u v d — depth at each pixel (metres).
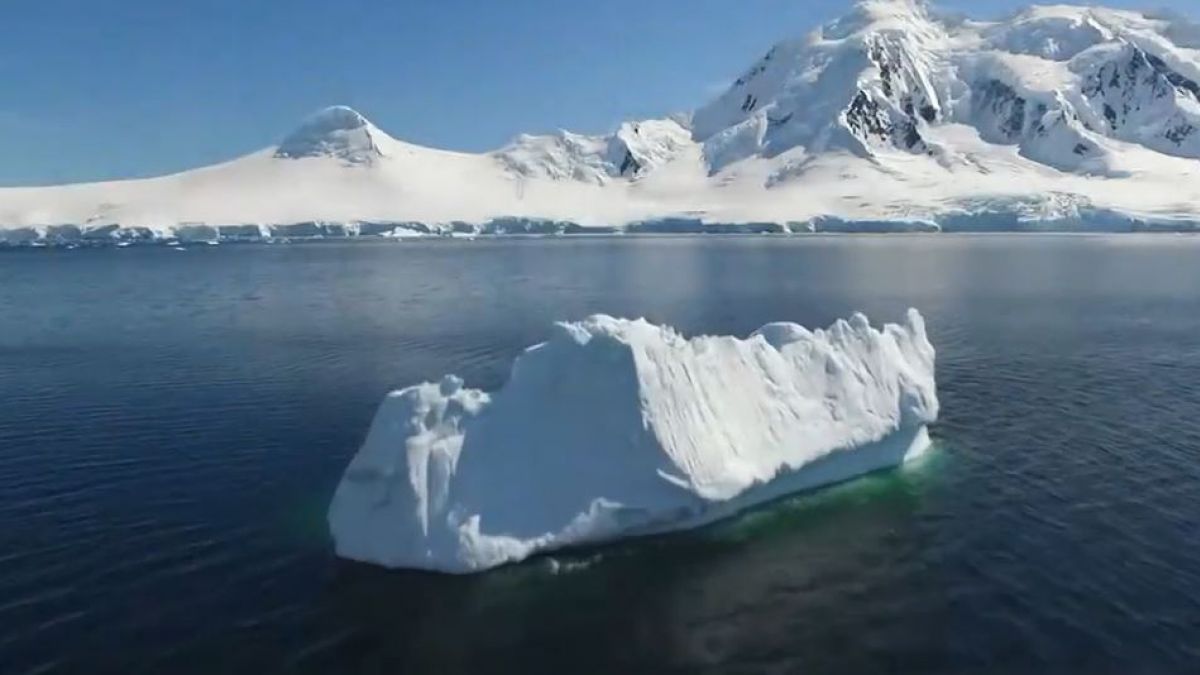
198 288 79.75
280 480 23.11
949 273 84.25
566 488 18.14
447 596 16.25
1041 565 17.67
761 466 20.02
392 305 64.69
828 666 14.16
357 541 17.91
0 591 16.84
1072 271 84.00
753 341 21.62
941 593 16.53
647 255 121.06
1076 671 13.95
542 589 16.53
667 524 18.77
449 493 17.47
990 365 38.12
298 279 88.31
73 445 26.58
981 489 21.94
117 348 45.50
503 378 37.03
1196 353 40.69
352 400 32.50
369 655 14.54
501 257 121.62
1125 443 25.94
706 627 15.33
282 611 15.88
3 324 55.84
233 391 34.25
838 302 63.09
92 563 18.03
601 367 18.70
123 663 14.39
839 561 17.84
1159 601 16.16
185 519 20.34
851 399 22.41
